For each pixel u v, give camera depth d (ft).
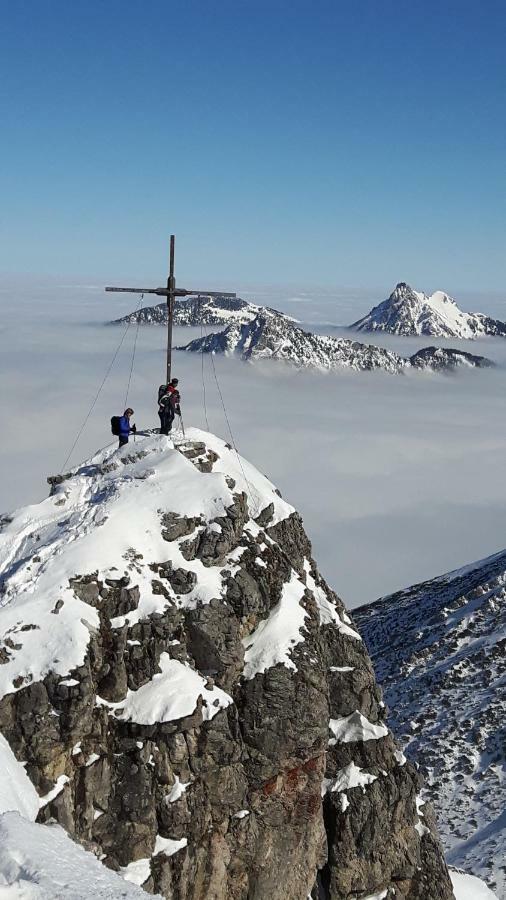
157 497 98.58
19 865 59.21
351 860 94.63
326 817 95.61
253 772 88.79
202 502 98.32
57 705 80.69
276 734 89.30
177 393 115.14
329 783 96.63
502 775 292.40
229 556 96.32
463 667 367.86
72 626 83.87
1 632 82.89
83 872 60.23
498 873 237.04
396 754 100.89
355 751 98.02
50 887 55.57
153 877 80.84
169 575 92.22
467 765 302.45
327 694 94.38
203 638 89.40
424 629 420.77
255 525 102.32
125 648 86.12
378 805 96.17
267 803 89.30
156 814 82.48
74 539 93.50
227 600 92.99
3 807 71.82
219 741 85.46
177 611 89.81
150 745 83.35
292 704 90.33
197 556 95.04
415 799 105.09
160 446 108.17
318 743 91.66
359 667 101.91
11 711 80.18
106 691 84.38
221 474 102.06
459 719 330.13
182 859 82.07
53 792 79.00
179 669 87.35
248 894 87.76
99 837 80.84
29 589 87.04
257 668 91.15
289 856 89.86
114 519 94.79
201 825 83.71
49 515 102.12
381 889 96.78
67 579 87.40
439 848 103.55
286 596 97.66
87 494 104.58
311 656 93.86
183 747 83.97
